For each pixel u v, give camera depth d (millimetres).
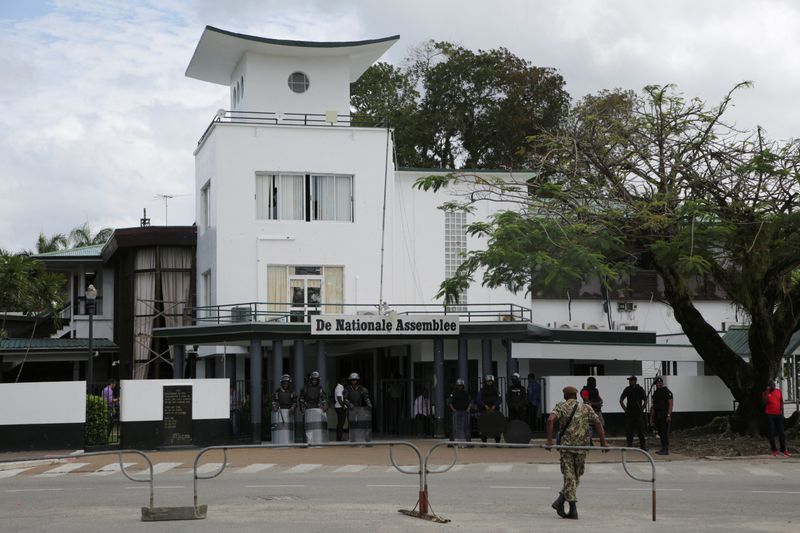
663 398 27562
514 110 56031
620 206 28938
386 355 39906
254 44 40906
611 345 40094
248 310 32375
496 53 57625
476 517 15156
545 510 16078
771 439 26844
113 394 34969
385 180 40469
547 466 24422
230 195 39281
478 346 37719
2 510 16359
